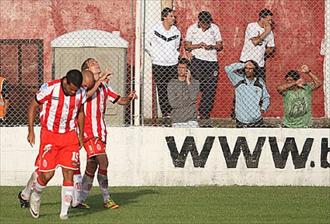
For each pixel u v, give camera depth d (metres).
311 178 43.72
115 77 44.94
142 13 43.22
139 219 31.97
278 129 43.53
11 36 51.12
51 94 31.11
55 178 43.00
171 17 44.88
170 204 36.25
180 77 44.00
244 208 35.19
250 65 44.16
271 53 47.03
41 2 51.59
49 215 32.97
